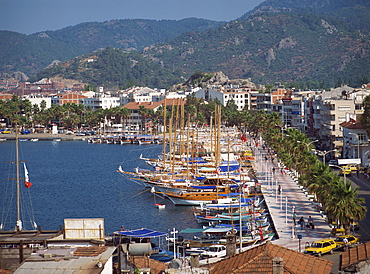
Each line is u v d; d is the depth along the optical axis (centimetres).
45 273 5250
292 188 16738
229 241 7019
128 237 10100
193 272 5694
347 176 18150
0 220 15025
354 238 9969
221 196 16000
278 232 11156
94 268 5334
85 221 7162
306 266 5481
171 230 12962
